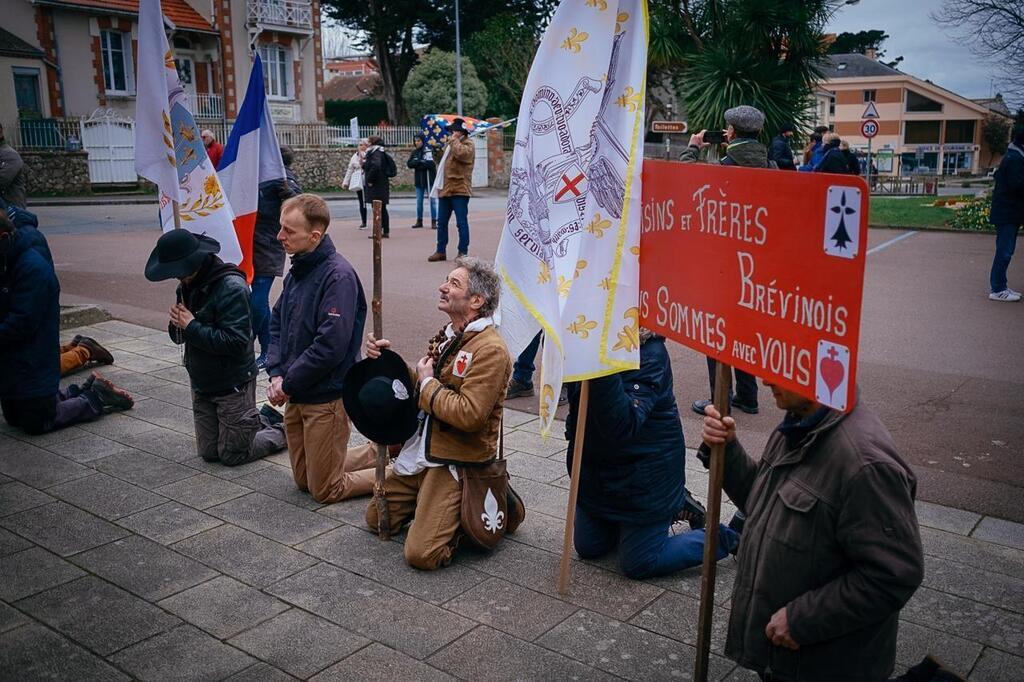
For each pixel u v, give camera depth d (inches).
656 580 164.7
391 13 1658.5
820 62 789.2
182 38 1371.8
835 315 95.5
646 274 132.6
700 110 746.2
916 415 257.1
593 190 140.5
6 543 179.5
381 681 133.3
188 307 213.0
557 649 141.8
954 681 111.3
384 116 1838.1
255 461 226.1
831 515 98.4
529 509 197.0
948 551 172.6
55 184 1099.9
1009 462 219.5
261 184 298.8
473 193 1393.9
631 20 138.3
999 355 324.5
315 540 181.2
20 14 1181.1
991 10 911.7
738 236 110.1
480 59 1736.0
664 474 160.6
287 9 1450.5
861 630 101.0
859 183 91.3
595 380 146.1
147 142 226.8
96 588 161.5
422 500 170.7
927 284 476.1
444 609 154.1
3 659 138.9
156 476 215.5
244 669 136.4
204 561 171.9
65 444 237.1
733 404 267.0
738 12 746.2
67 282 474.9
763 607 105.7
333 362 188.4
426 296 435.2
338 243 639.8
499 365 163.2
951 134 3051.2
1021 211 417.4
